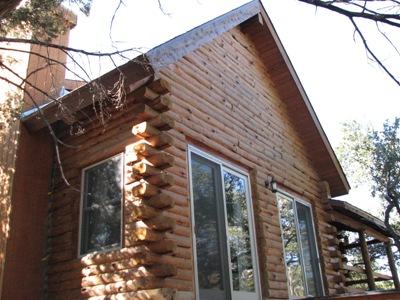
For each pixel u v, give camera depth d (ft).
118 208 17.22
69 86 24.08
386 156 62.13
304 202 29.73
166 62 16.74
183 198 17.62
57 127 20.84
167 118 16.80
